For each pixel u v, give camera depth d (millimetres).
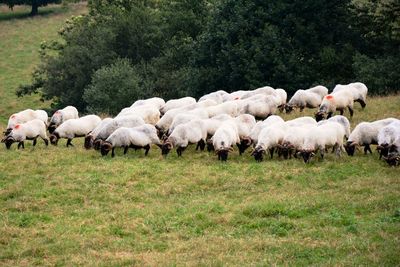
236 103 26812
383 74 37812
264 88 29562
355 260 13477
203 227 16641
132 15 49156
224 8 42344
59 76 49188
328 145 21828
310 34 40438
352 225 15766
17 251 15484
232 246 15133
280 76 38969
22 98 54719
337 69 40375
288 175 20359
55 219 17719
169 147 23016
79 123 25688
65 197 19375
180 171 21375
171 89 45531
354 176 20000
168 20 48469
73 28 53125
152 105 27703
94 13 52469
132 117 24641
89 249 15516
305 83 39000
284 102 30078
